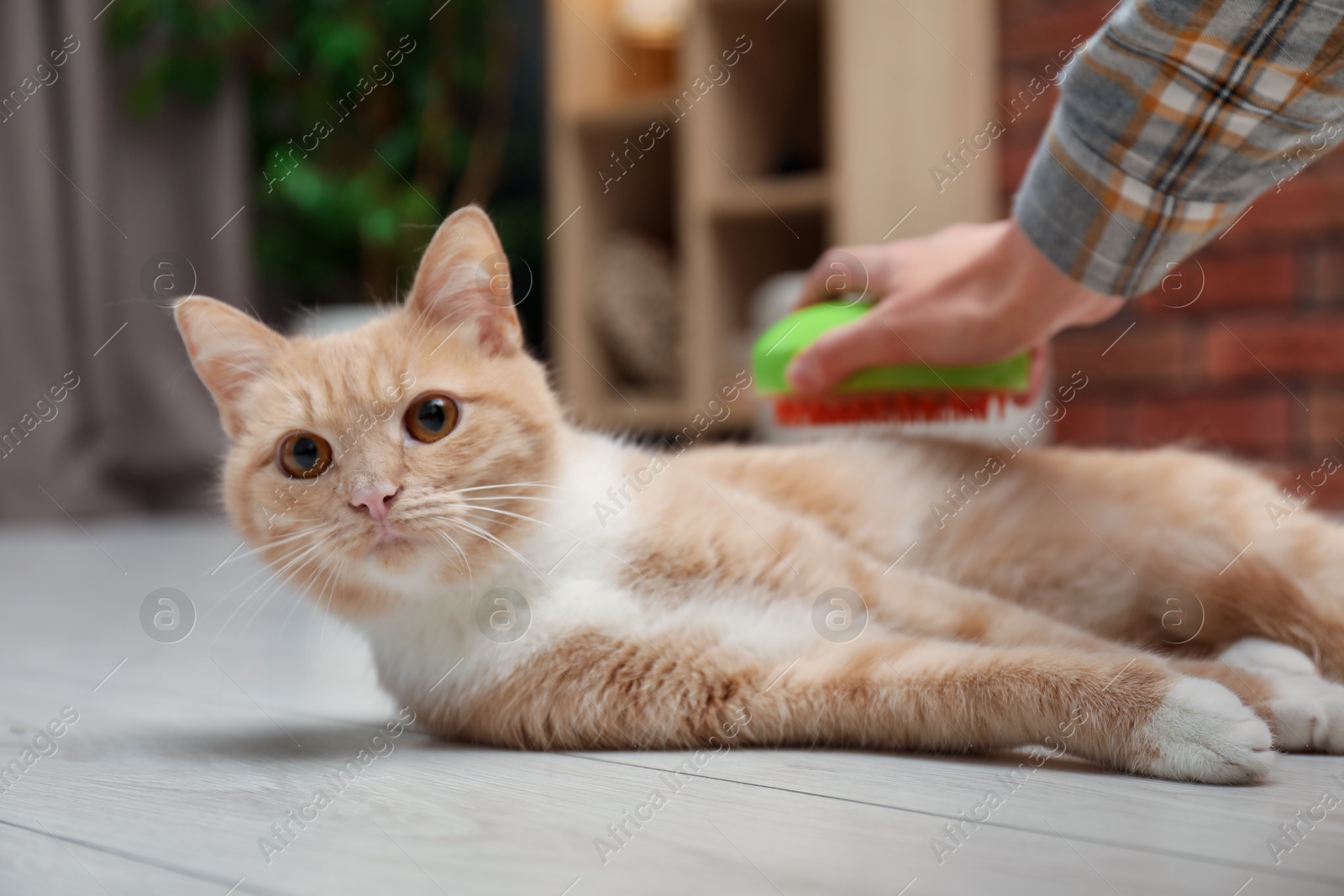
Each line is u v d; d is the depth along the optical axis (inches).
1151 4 41.4
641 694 45.3
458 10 161.8
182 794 38.4
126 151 154.3
